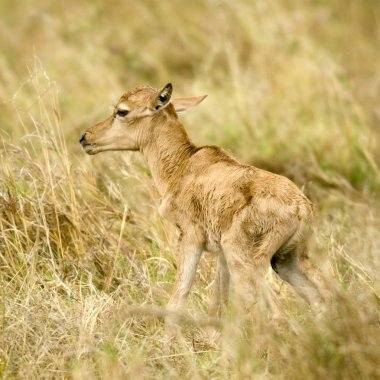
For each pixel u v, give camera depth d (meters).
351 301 12.55
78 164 18.70
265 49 26.77
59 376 12.66
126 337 13.47
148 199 17.83
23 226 15.95
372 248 16.00
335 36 29.39
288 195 13.48
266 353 12.85
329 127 22.41
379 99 24.73
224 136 22.39
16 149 16.92
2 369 12.62
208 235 14.31
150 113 15.33
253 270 13.45
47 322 13.64
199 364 13.07
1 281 14.46
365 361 11.78
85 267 15.55
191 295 15.12
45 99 24.39
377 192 19.62
